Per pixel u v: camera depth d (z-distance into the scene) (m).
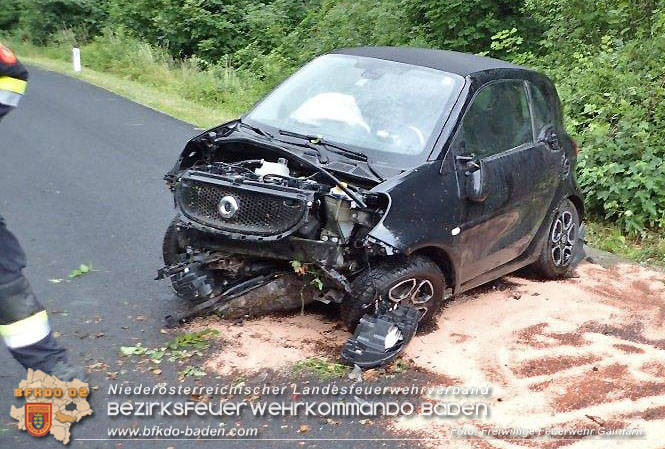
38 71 21.77
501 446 4.18
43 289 5.96
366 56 6.20
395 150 5.32
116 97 16.91
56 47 27.88
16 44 29.23
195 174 5.17
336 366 4.91
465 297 6.24
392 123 5.51
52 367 4.08
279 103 6.02
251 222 4.96
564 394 4.76
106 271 6.41
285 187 4.85
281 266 5.25
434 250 5.27
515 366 5.09
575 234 6.94
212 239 5.14
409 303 5.25
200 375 4.74
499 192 5.69
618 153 9.06
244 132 5.68
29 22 29.88
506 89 6.14
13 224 7.58
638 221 8.57
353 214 4.83
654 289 6.71
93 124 13.40
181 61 23.30
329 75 6.09
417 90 5.73
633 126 9.22
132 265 6.58
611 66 10.55
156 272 6.44
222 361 4.91
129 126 13.38
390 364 4.97
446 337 5.45
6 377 4.62
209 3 23.89
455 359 5.12
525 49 15.23
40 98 16.08
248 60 22.28
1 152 10.86
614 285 6.79
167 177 5.65
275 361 4.93
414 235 4.91
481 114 5.77
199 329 5.29
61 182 9.33
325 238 4.84
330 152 5.34
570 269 7.02
